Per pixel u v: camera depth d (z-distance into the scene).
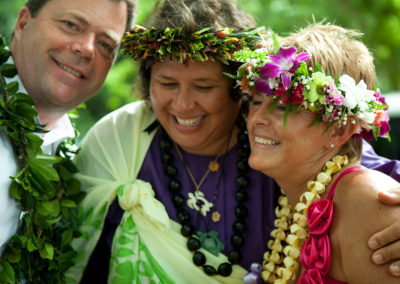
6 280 2.13
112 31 2.30
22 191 2.17
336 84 1.90
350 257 1.85
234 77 2.08
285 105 1.97
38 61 2.25
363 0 7.36
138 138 2.57
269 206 2.44
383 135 2.04
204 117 2.37
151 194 2.43
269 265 2.25
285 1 6.86
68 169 2.51
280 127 2.00
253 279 2.26
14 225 2.20
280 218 2.32
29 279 2.29
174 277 2.32
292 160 2.04
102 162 2.55
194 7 2.28
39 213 2.26
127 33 2.33
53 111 2.39
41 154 2.20
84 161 2.60
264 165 2.06
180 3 2.28
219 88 2.30
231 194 2.48
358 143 2.11
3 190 2.10
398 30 7.68
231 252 2.38
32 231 2.25
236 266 2.37
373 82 2.05
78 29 2.25
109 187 2.47
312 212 1.97
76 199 2.48
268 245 2.29
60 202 2.41
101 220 2.47
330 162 2.02
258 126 2.07
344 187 1.94
